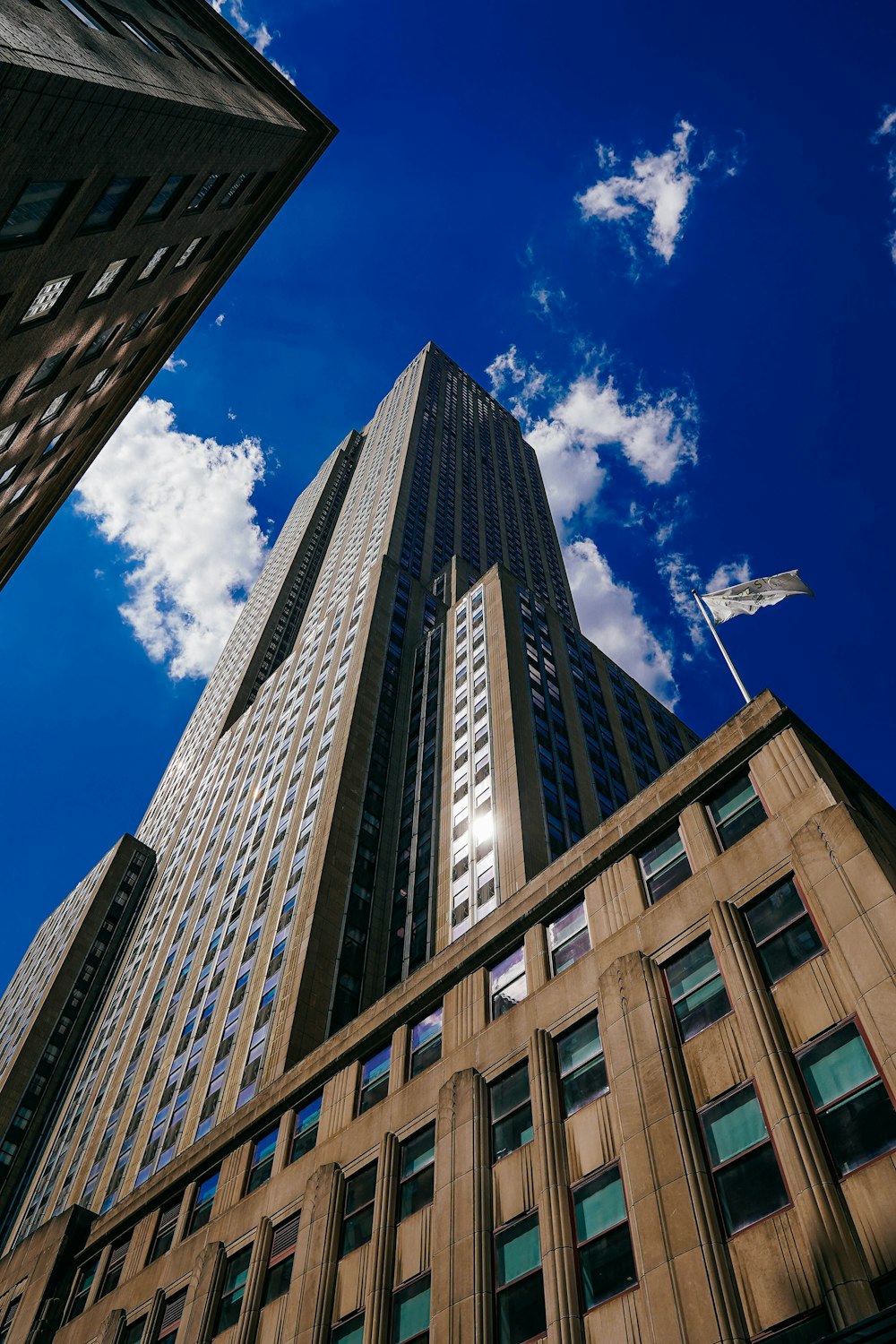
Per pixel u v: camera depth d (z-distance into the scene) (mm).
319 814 63875
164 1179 38094
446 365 181875
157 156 28719
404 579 92312
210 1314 29016
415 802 64562
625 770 69312
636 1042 20984
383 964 53812
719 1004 20109
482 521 131250
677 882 24125
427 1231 23406
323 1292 25125
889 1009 16578
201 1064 55438
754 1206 16734
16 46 20312
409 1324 22094
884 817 23906
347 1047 32531
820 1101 17000
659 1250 17344
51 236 26312
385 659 79562
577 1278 18875
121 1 30547
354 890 57406
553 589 131125
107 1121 63156
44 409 34438
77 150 24688
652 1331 16547
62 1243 41688
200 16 38812
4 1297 42094
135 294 34750
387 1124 27547
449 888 53469
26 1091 92125
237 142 33688
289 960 53312
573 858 28172
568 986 24422
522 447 176750
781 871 20938
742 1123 17969
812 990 18469
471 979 28750
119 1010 77875
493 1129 23766
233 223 38906
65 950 105188
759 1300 15594
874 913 18047
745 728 25219
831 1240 15086
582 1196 20078
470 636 77125
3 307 26516
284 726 85812
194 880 81938
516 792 53875
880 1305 14125
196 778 109438
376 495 128375
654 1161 18625
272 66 39656
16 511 40500
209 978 63219
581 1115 21500
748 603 29875
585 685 77562
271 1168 32125
